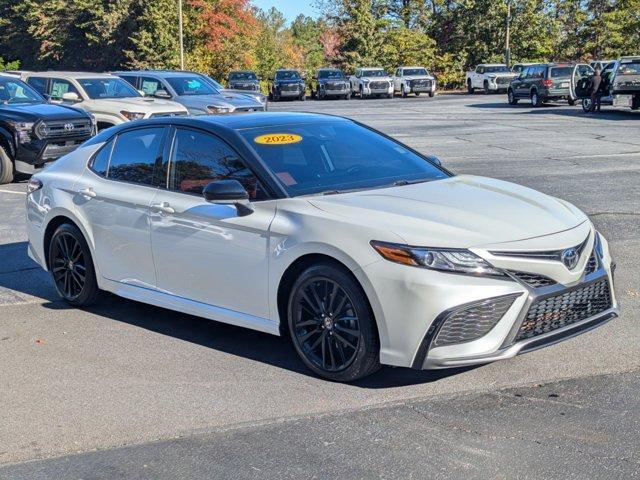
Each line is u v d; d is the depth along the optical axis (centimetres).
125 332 621
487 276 457
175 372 532
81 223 658
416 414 451
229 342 591
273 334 546
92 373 534
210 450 416
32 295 734
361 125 654
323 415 455
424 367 462
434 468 388
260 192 542
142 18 5106
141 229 606
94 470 399
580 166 1484
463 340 457
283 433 433
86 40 5556
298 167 561
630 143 1869
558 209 534
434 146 1919
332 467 393
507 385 488
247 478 385
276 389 497
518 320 461
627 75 2745
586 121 2559
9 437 441
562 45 5709
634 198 1127
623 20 5344
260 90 4734
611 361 524
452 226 477
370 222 485
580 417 440
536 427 429
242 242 537
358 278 475
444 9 6175
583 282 488
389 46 5969
